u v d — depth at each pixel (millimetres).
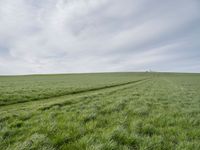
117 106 9672
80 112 8219
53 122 6152
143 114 8055
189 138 5000
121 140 4695
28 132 5289
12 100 13961
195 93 19188
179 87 28344
